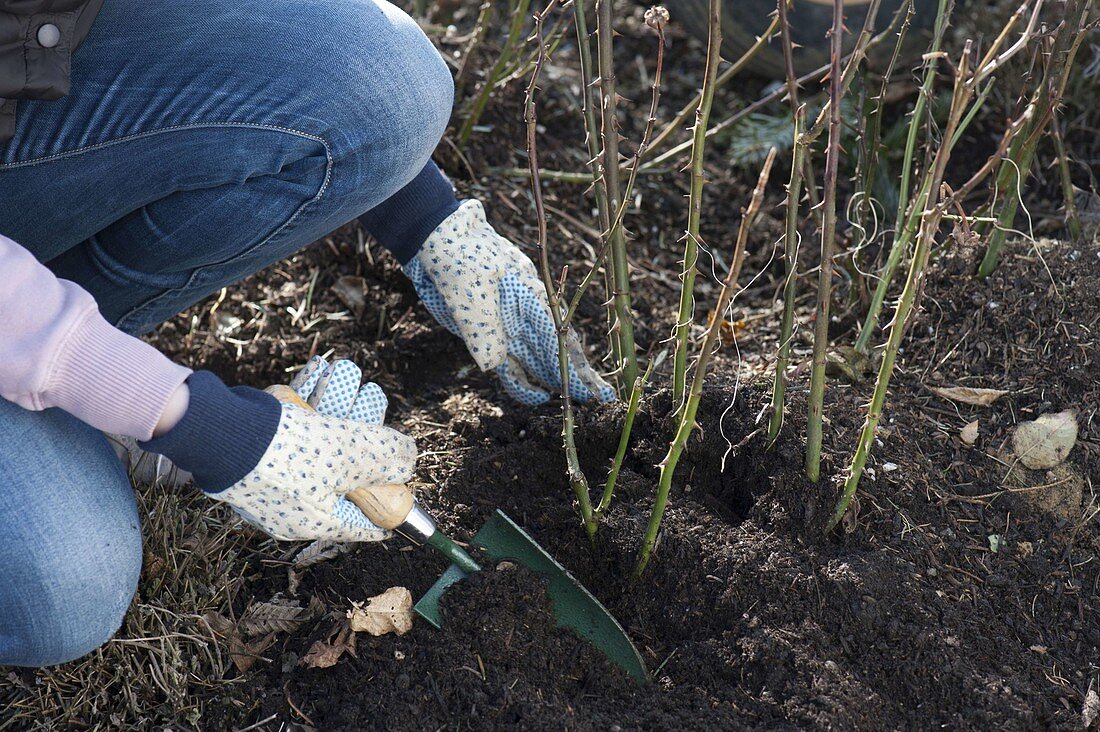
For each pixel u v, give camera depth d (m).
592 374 1.82
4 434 1.32
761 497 1.70
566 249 2.33
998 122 2.49
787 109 2.66
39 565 1.32
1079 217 2.22
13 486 1.31
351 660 1.58
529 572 1.65
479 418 1.92
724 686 1.55
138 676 1.58
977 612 1.60
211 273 1.64
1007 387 1.86
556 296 1.52
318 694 1.56
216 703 1.57
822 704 1.48
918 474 1.72
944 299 1.98
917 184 1.97
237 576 1.71
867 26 1.38
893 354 1.48
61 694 1.56
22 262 1.18
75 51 1.43
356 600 1.66
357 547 1.71
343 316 2.19
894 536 1.66
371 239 2.24
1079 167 2.42
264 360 2.11
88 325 1.20
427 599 1.62
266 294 2.23
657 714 1.52
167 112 1.44
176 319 2.16
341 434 1.38
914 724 1.50
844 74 1.40
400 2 2.96
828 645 1.55
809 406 1.58
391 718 1.51
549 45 2.42
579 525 1.75
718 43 1.35
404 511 1.48
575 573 1.73
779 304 2.21
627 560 1.69
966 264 2.00
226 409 1.26
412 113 1.54
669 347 2.07
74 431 1.40
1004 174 1.90
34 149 1.42
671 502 1.74
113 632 1.46
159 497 1.76
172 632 1.62
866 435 1.54
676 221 2.50
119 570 1.41
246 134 1.45
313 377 1.55
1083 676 1.55
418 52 1.57
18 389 1.19
